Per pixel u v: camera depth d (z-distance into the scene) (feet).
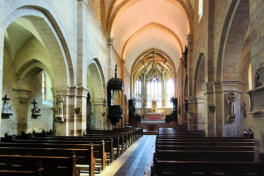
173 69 136.67
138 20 94.73
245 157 22.45
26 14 32.91
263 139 19.72
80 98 48.75
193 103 67.62
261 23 20.47
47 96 74.28
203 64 62.23
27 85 62.69
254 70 21.83
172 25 95.30
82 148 27.71
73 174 19.94
